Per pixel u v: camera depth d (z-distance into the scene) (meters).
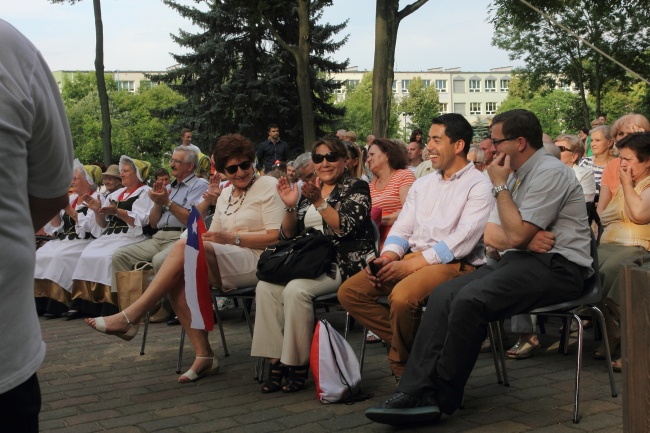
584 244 3.99
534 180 4.00
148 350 5.93
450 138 4.47
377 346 5.74
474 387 4.45
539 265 3.90
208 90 34.97
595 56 27.28
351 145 5.70
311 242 4.54
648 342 2.18
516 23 23.22
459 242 4.30
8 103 1.57
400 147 6.14
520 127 4.07
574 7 24.59
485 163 6.93
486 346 5.40
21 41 1.64
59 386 4.91
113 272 7.20
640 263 2.55
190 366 5.30
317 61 33.84
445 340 3.74
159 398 4.52
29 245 1.65
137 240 7.52
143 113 78.56
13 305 1.61
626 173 4.90
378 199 6.05
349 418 3.95
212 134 33.91
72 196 8.45
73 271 7.80
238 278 5.07
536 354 5.28
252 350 4.57
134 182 7.71
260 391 4.58
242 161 5.26
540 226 3.90
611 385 4.12
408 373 3.79
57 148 1.74
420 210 4.63
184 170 7.36
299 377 4.54
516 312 3.87
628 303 2.30
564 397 4.16
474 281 3.83
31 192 1.77
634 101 34.47
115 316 4.72
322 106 34.34
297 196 4.99
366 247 4.67
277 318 4.57
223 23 33.78
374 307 4.45
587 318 6.16
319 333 4.30
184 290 4.96
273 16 17.94
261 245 5.11
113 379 5.05
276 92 32.53
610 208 5.19
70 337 6.66
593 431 3.57
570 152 6.48
